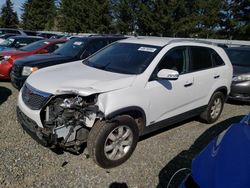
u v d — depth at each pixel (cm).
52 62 784
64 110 396
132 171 423
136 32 5094
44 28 7044
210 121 629
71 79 436
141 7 4859
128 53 515
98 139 402
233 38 4816
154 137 543
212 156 252
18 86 769
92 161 439
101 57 539
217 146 265
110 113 403
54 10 6981
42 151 459
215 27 5009
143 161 452
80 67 510
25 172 400
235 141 261
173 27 4675
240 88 798
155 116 479
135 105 435
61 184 382
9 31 2731
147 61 479
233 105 830
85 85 412
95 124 408
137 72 463
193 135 566
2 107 659
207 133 581
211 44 627
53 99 407
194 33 4831
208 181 225
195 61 564
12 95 773
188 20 4734
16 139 493
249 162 230
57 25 6681
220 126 626
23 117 444
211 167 237
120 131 426
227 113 736
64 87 407
